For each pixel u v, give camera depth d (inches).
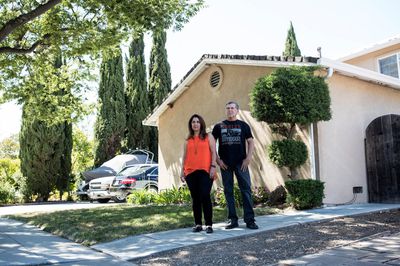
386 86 420.5
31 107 543.5
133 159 686.5
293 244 187.6
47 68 527.5
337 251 167.5
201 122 226.5
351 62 668.7
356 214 262.8
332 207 309.3
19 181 737.6
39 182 734.5
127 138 984.9
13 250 197.3
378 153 358.9
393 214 270.4
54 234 251.4
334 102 355.3
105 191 577.3
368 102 392.8
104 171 659.4
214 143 227.0
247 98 413.4
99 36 432.5
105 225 257.8
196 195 223.8
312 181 302.4
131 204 446.3
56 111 539.5
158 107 557.6
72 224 271.3
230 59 421.1
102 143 909.2
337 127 354.3
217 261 164.9
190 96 509.4
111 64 940.6
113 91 936.9
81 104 559.2
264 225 230.1
